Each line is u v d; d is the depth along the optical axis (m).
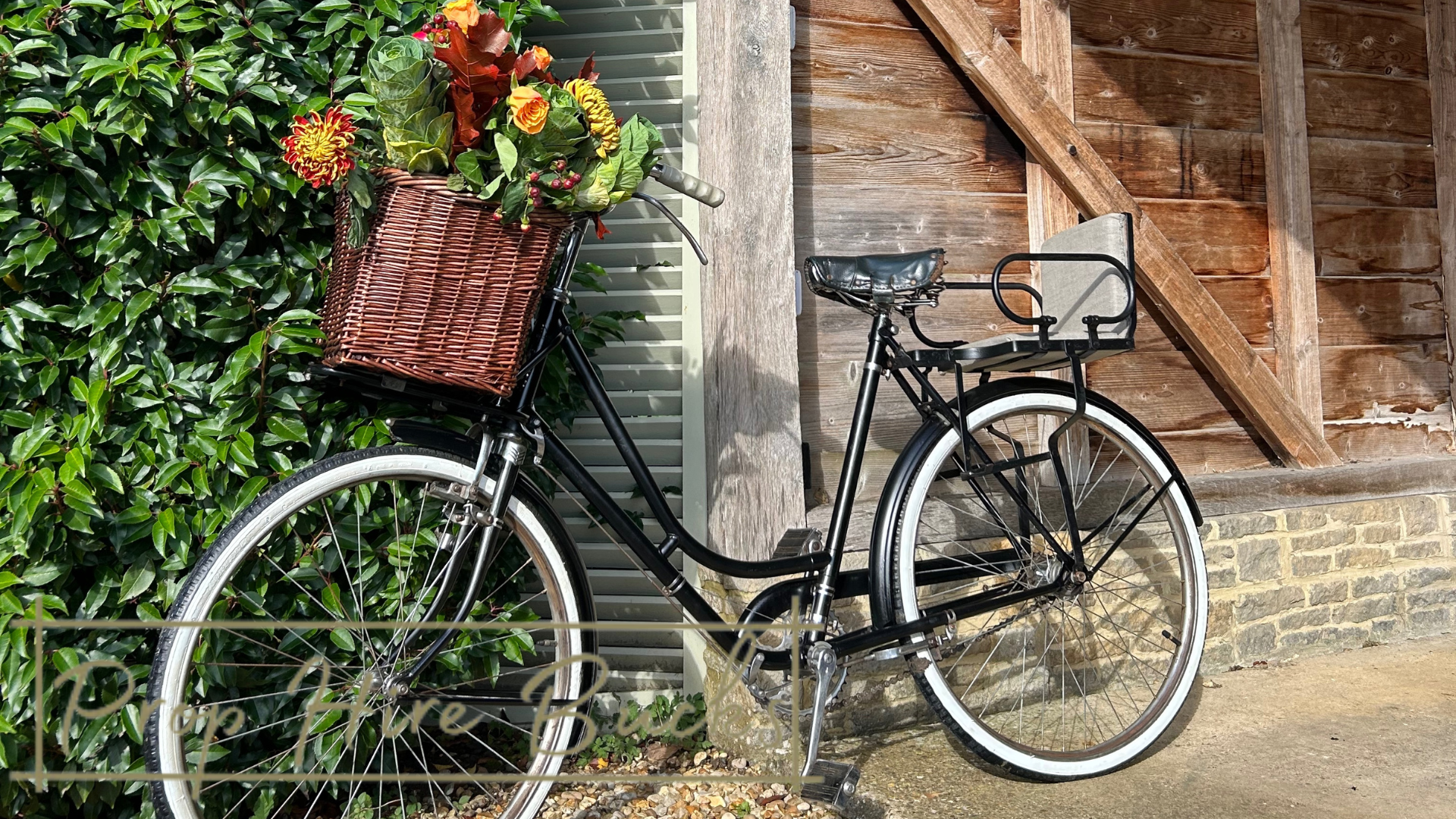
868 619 2.62
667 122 2.88
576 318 2.56
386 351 1.71
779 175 2.55
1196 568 2.51
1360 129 3.52
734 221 2.52
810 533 2.38
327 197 2.10
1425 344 3.61
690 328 2.82
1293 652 3.21
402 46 1.67
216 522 1.99
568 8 2.88
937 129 2.96
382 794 2.29
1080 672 2.92
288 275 2.06
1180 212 3.22
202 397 2.02
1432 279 3.62
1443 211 3.62
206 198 1.93
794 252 2.75
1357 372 3.50
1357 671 3.05
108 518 1.91
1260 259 3.33
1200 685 2.96
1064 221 3.02
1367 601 3.33
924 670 2.25
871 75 2.90
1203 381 3.27
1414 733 2.54
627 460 2.08
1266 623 3.16
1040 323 2.23
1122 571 2.97
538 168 1.75
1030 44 3.00
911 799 2.23
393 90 1.65
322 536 2.08
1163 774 2.34
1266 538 3.17
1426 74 3.63
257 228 2.12
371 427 2.10
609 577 2.88
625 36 2.87
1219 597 3.09
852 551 2.68
